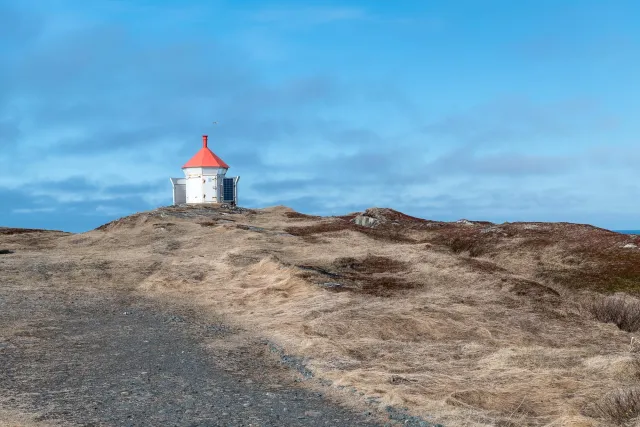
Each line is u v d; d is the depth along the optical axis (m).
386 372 12.20
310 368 12.67
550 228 38.44
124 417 8.90
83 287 25.06
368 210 52.75
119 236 40.91
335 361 13.29
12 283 25.20
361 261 29.20
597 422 8.89
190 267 29.36
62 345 14.46
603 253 31.50
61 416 8.84
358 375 11.73
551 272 29.66
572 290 26.77
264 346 15.15
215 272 28.27
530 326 18.17
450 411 9.48
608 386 11.18
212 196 59.06
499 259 34.09
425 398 10.14
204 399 10.12
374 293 22.50
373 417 9.31
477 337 16.67
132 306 21.31
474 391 10.59
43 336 15.42
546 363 13.41
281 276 25.62
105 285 25.81
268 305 21.30
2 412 8.92
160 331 16.78
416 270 26.66
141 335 16.12
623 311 20.44
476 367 12.98
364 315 18.00
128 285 26.02
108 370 12.14
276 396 10.54
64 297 22.45
